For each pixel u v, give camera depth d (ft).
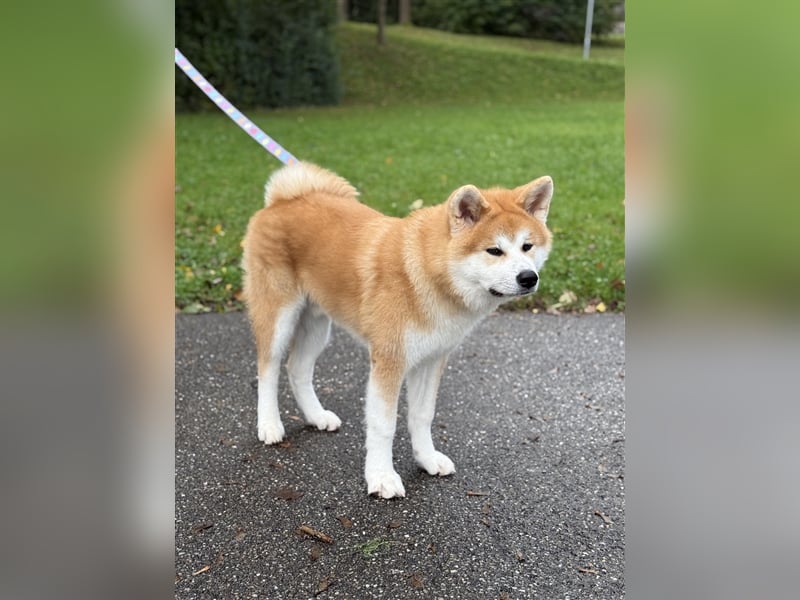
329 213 4.50
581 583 3.41
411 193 10.59
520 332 6.57
